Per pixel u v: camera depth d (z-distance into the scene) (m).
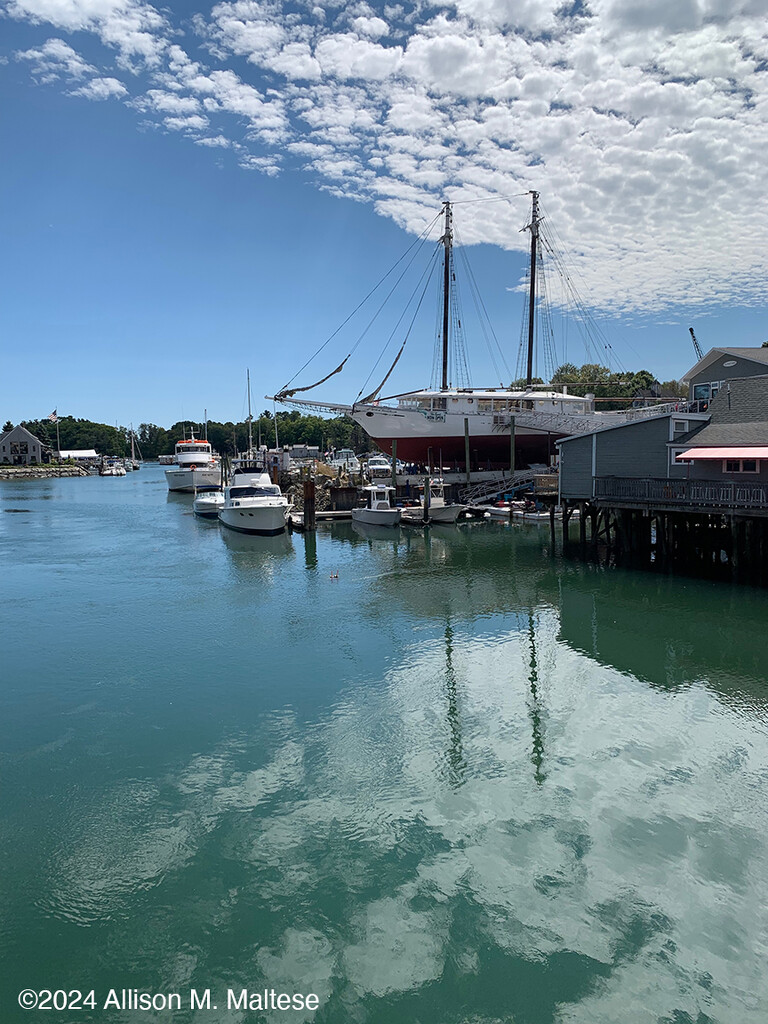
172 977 7.27
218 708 14.17
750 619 20.25
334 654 17.62
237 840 9.55
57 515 55.56
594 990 6.97
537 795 10.50
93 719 13.70
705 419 28.08
